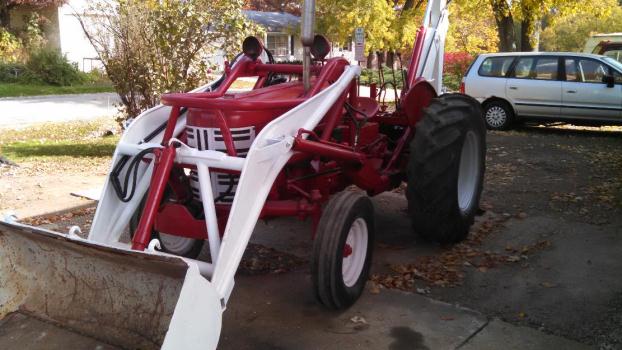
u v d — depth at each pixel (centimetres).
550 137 1164
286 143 368
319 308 412
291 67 457
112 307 319
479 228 577
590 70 1171
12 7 2694
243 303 421
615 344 361
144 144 386
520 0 1762
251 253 518
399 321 393
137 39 910
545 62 1212
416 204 481
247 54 459
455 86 2100
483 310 408
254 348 361
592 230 568
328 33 2061
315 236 382
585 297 425
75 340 314
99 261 316
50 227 600
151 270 300
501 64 1257
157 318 305
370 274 468
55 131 1315
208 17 897
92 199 704
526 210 639
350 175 468
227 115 379
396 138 571
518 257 500
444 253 514
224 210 394
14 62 2531
